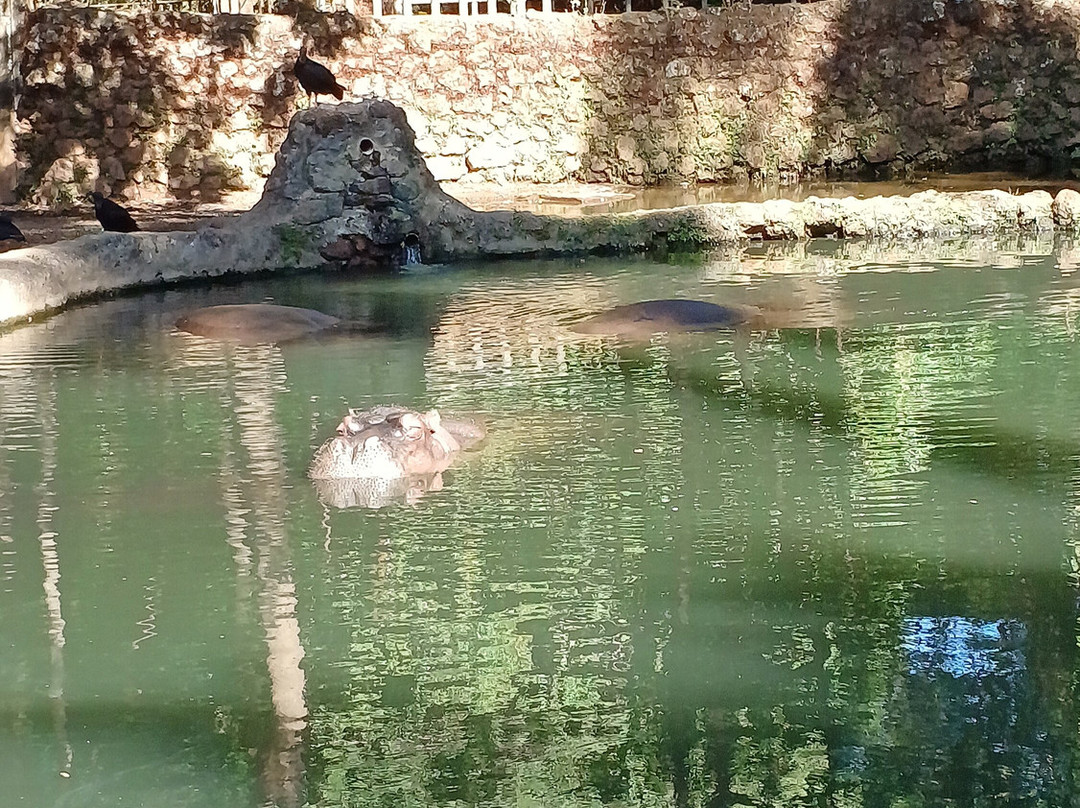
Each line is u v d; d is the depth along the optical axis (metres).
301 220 11.50
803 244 12.32
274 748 3.64
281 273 11.39
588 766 3.52
